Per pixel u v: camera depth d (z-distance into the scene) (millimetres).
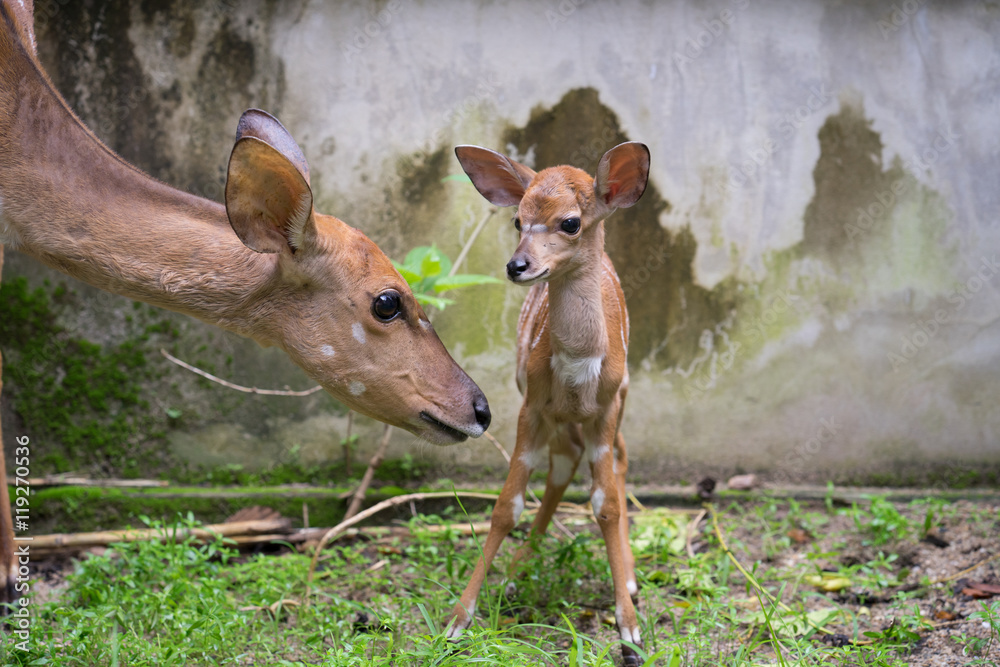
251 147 2494
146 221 2805
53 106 2758
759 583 3654
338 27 4863
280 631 3309
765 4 4961
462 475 5000
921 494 4906
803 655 2934
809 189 5043
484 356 5020
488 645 2727
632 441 5090
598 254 3027
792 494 4883
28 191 2715
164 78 4828
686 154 4996
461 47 4914
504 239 4992
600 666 2559
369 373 2932
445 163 4949
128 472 4871
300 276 2814
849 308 5090
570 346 3000
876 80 5020
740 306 5059
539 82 4941
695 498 4867
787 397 5109
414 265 4234
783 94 5004
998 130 5070
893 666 2838
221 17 4820
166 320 4883
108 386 4855
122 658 2893
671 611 3260
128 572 3725
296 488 4844
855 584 3752
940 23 5016
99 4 4777
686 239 5027
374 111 4906
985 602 3439
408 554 4062
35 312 4805
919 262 5098
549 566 3590
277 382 4941
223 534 4293
